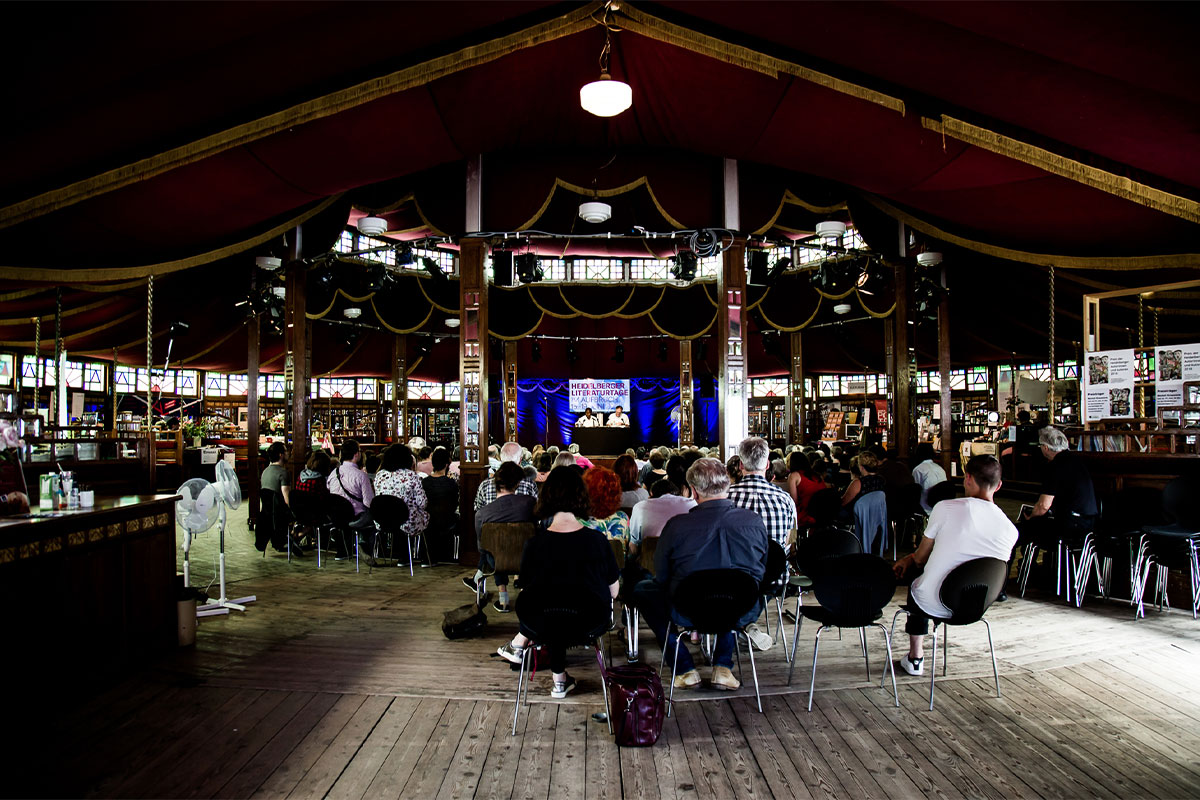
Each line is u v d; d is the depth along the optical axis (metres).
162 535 4.49
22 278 5.61
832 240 11.83
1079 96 4.50
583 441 15.05
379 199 9.20
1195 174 4.88
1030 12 3.82
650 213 10.49
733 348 8.36
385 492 6.86
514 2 4.88
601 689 3.92
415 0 4.52
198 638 4.84
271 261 9.69
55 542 3.55
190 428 15.68
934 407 18.89
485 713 3.59
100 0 3.42
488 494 5.89
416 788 2.84
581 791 2.82
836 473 8.09
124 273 6.29
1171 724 3.41
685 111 6.80
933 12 4.07
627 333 20.59
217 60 4.28
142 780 2.89
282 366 18.94
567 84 6.61
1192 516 5.16
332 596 6.06
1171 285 6.84
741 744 3.23
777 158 7.15
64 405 13.62
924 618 3.97
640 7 5.35
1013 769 2.98
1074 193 5.77
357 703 3.71
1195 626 5.01
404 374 18.55
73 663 3.68
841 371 19.59
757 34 5.18
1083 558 5.62
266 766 3.02
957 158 5.97
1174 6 3.41
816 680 4.02
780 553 4.16
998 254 7.32
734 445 8.27
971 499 3.69
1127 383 6.68
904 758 3.08
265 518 8.28
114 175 4.84
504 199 8.16
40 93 3.94
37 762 3.04
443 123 6.41
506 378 19.16
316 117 5.23
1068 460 5.52
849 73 5.26
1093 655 4.41
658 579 3.63
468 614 4.86
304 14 4.18
